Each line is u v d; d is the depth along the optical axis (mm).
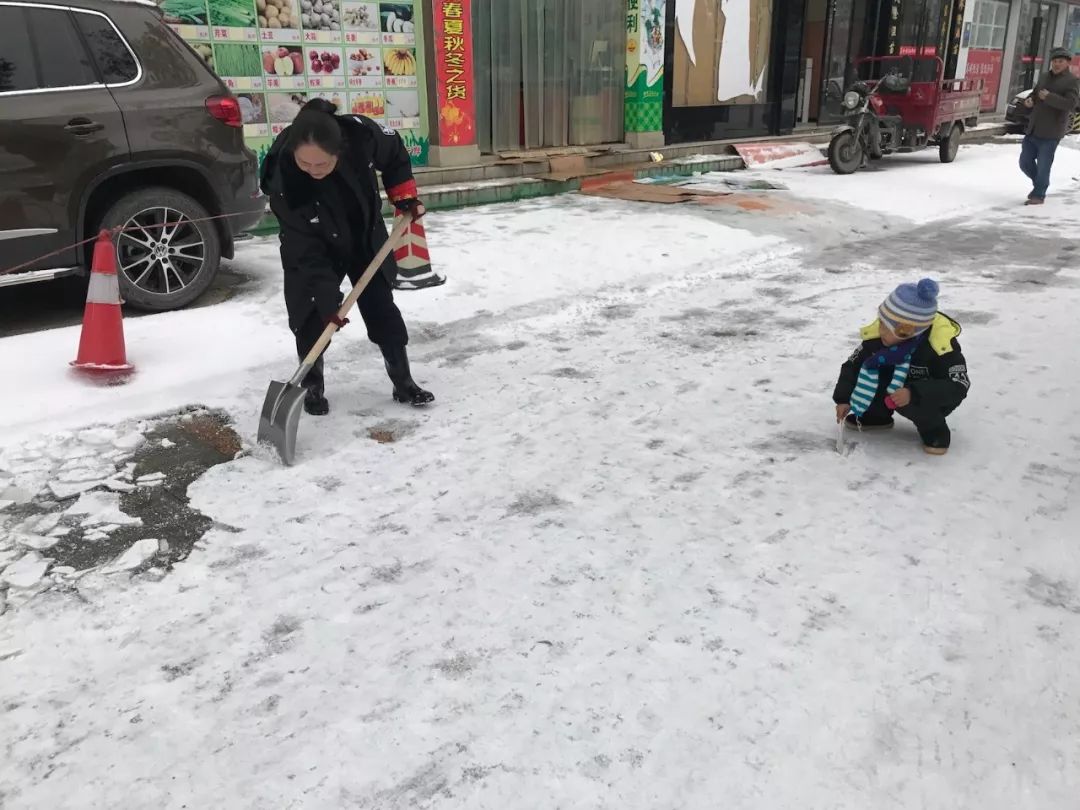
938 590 2568
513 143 10781
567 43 11000
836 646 2324
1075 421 3814
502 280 6273
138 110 5121
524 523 3016
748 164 12469
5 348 4664
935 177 11758
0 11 4738
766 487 3242
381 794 1893
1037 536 2861
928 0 17391
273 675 2283
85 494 3270
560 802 1854
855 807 1821
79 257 5066
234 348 4781
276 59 8305
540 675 2244
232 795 1903
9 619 2541
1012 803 1825
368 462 3525
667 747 1995
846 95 11641
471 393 4281
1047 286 6289
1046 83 9625
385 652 2357
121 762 2008
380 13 8984
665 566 2729
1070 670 2219
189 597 2633
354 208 3623
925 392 3328
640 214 8680
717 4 12555
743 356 4789
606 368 4625
